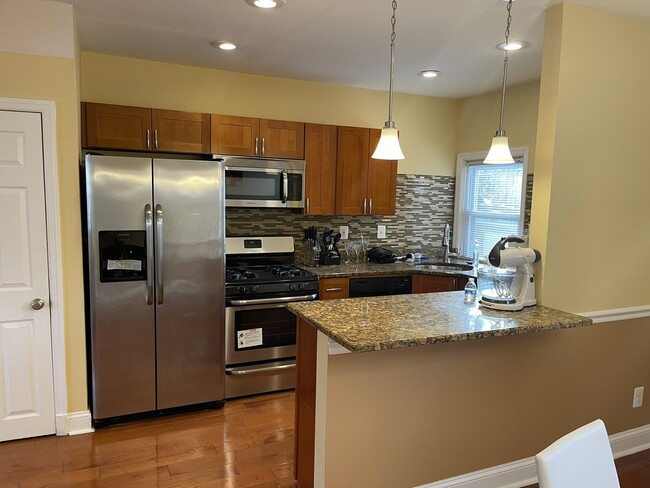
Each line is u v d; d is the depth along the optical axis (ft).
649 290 9.25
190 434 9.47
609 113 8.27
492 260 7.76
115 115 10.72
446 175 15.69
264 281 11.11
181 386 10.27
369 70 12.03
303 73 12.47
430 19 8.43
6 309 8.69
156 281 9.72
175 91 11.89
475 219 15.19
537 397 8.20
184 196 9.80
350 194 13.33
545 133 7.95
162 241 9.68
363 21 8.60
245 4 7.94
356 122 14.12
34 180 8.59
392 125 7.36
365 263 14.29
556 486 3.67
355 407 6.71
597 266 8.55
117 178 9.23
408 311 7.42
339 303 7.86
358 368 6.65
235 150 11.82
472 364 7.52
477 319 7.03
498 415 7.86
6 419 8.93
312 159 12.69
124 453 8.71
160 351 9.97
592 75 8.00
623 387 9.13
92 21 8.90
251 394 11.24
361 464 6.86
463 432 7.59
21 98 8.29
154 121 11.03
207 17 8.57
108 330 9.46
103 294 9.34
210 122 11.52
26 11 8.17
